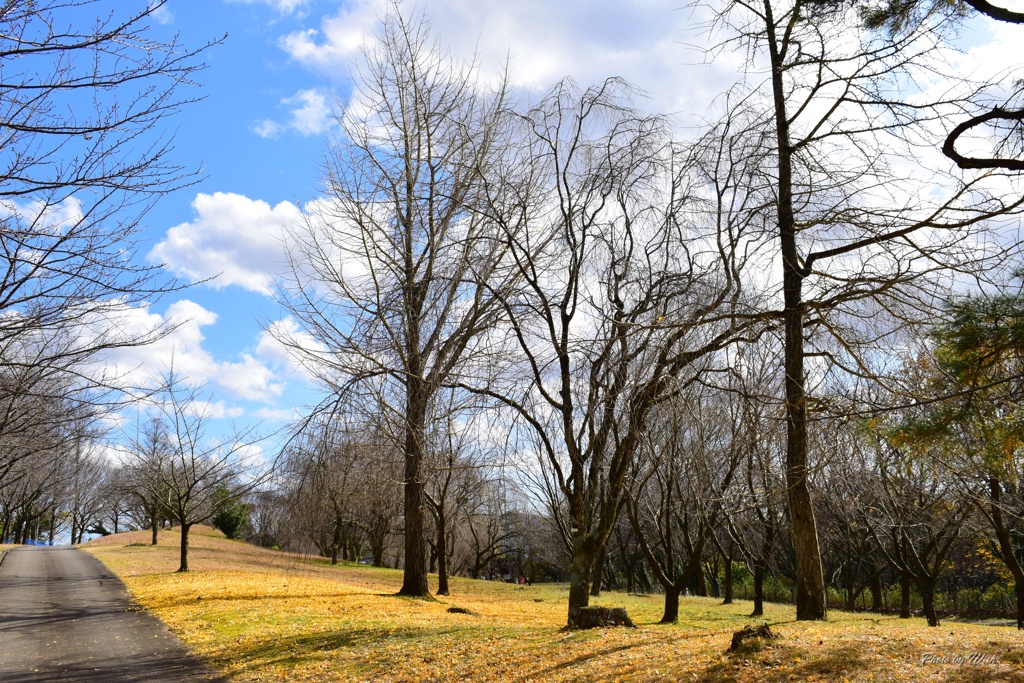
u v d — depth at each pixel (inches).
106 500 2603.3
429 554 1875.0
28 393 315.0
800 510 574.9
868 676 291.1
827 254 494.9
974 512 725.9
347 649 512.4
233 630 605.6
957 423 262.7
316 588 958.4
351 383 572.1
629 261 539.2
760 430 511.5
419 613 719.7
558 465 548.7
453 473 814.5
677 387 485.1
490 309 648.4
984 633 411.2
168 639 574.9
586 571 551.8
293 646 530.0
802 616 566.9
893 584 1706.4
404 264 689.0
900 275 399.9
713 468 587.2
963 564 1352.1
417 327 607.2
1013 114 271.9
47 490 1947.6
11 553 1566.2
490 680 401.4
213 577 1048.8
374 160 741.3
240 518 2383.1
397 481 738.8
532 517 1336.1
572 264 549.3
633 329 481.1
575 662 410.6
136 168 239.3
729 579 1203.9
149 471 1300.4
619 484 538.6
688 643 426.0
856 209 430.3
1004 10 275.6
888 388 398.0
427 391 602.5
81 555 1521.9
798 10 386.3
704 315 447.5
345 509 962.1
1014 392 250.1
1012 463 315.3
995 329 253.9
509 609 847.7
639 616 829.2
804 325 503.8
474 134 724.7
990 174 326.3
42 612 719.1
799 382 502.9
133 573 1112.8
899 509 764.0
